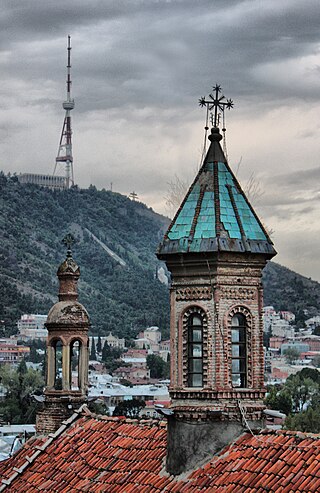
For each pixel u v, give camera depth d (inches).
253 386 1301.7
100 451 1464.1
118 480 1348.4
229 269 1305.4
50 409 1678.2
